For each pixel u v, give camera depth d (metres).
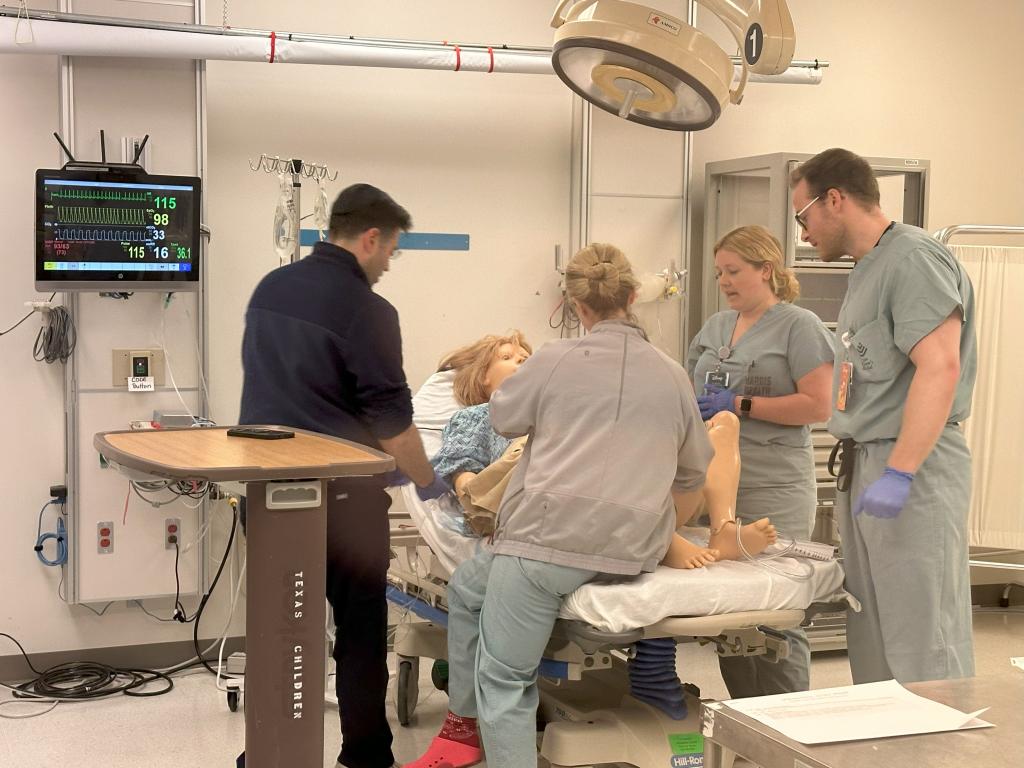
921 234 2.34
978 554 4.96
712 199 4.54
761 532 2.49
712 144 4.70
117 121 3.68
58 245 3.47
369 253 2.63
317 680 1.80
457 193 4.30
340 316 2.53
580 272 2.43
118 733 3.30
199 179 3.61
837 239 2.43
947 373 2.21
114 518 3.74
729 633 2.48
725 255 2.91
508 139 4.36
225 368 4.04
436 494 2.75
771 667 2.89
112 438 1.99
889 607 2.33
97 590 3.74
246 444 1.94
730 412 2.74
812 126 4.84
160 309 3.76
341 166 4.14
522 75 4.34
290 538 1.75
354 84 4.14
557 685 2.86
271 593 1.75
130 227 3.54
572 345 2.40
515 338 3.33
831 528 4.21
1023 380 3.94
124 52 3.55
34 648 3.82
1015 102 5.17
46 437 3.79
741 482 2.89
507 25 4.31
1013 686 1.51
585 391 2.33
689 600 2.30
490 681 2.36
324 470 1.68
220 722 3.40
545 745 2.54
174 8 3.69
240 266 4.04
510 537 2.38
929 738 1.30
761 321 2.93
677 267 4.52
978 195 5.14
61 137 3.62
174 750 3.16
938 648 2.29
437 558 2.96
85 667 3.80
